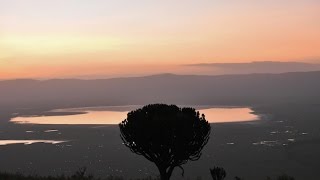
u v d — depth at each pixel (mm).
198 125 20641
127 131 20859
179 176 70938
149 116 21062
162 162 20703
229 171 89875
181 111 21594
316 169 91812
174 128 20156
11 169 96875
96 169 94938
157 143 20281
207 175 75938
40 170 95188
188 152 20594
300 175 84188
